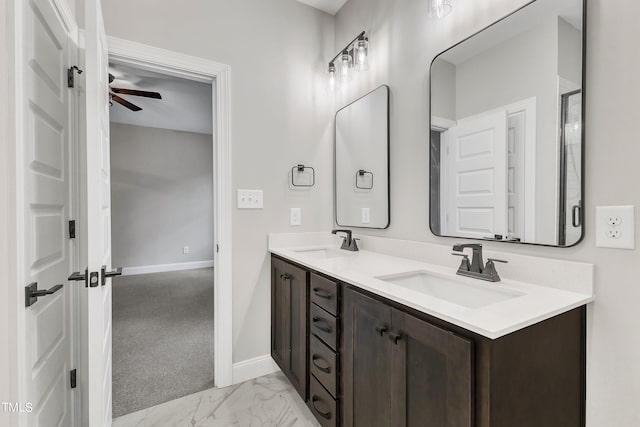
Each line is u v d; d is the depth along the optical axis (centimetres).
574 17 99
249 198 192
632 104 88
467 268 122
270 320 200
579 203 99
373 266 142
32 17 94
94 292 99
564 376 89
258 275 196
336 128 223
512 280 115
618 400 91
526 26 112
